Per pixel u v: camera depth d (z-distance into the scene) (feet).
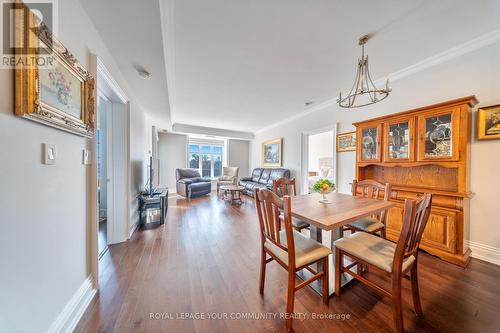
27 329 2.80
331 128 11.98
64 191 3.76
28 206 2.85
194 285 5.17
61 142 3.66
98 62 4.91
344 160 11.07
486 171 6.17
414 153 7.22
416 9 4.82
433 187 7.19
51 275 3.34
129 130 8.22
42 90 2.94
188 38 5.93
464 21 5.28
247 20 5.16
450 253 6.18
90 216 4.81
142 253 7.00
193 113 14.98
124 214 8.04
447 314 4.14
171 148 21.08
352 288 5.09
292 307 3.84
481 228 6.28
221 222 10.73
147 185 12.57
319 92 10.43
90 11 4.34
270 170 18.03
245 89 10.05
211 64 7.49
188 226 10.02
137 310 4.26
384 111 8.96
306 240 4.88
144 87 8.45
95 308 4.31
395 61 7.34
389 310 4.32
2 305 2.42
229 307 4.40
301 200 6.30
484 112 6.12
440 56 6.91
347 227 6.60
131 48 5.68
